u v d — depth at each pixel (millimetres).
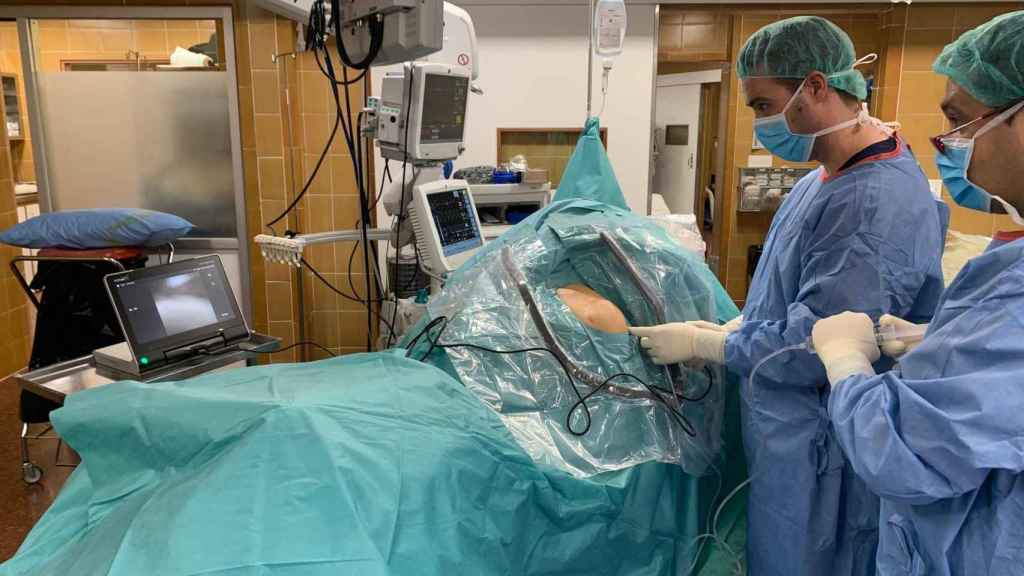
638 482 1366
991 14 3953
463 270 1727
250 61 3623
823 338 1205
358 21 1886
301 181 3852
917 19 3975
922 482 914
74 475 1242
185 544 901
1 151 3951
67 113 3785
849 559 1407
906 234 1326
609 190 2098
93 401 1238
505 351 1468
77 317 2750
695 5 3875
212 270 2330
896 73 4047
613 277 1643
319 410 1137
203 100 3742
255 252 3820
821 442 1389
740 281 5504
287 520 948
